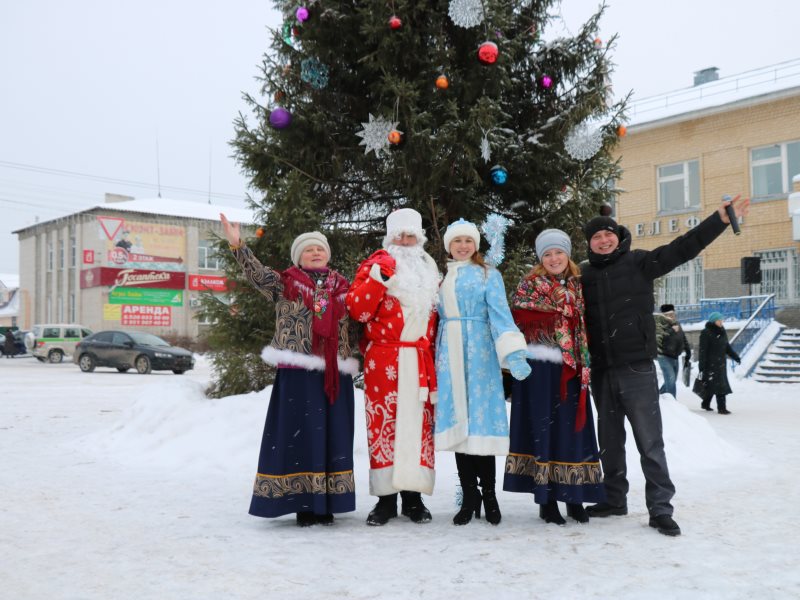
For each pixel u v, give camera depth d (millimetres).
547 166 7254
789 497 4891
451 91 6840
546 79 7289
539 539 3787
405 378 4195
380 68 6852
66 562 3412
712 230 3922
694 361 17641
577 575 3172
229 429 6496
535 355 4156
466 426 4121
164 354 22297
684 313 21594
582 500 4062
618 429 4328
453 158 6656
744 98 20781
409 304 4238
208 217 39062
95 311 36438
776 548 3602
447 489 5254
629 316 4152
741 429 9062
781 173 20641
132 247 37031
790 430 8938
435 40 6801
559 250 4301
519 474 4195
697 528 4023
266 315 7547
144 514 4422
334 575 3186
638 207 23281
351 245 7719
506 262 7215
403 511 4387
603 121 7578
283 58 7402
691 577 3139
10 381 18734
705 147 21938
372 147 6758
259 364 7980
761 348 17578
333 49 7031
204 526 4121
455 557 3449
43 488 5215
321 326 4152
